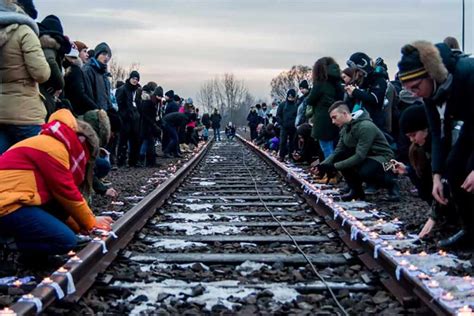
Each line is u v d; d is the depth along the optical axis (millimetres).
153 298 4430
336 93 11922
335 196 9617
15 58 6375
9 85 6449
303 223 7648
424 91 5074
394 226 6926
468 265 5152
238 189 12164
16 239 4844
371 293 4613
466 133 5539
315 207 8625
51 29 7566
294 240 6523
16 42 6348
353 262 5523
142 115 16656
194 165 18109
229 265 5551
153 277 4996
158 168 16359
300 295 4477
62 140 4930
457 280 4621
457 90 4984
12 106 6445
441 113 5266
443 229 6559
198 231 7168
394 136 11977
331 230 7051
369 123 9062
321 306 4281
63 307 4094
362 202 9133
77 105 9312
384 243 5402
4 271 4953
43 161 4836
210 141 42531
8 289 4465
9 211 4742
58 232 4836
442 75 4883
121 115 15672
